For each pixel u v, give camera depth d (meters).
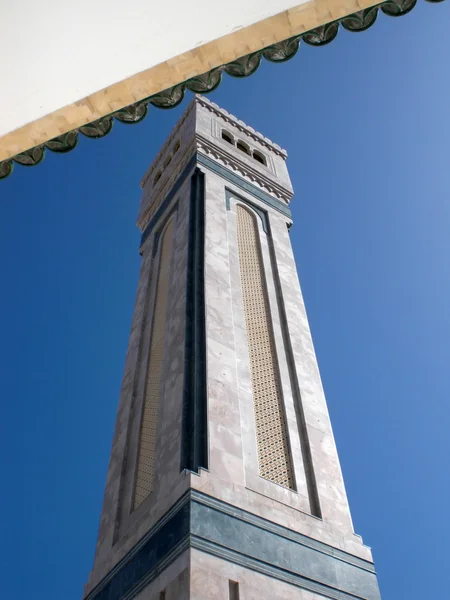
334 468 11.80
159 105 3.37
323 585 9.46
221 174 18.28
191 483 9.38
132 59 3.16
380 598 10.01
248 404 11.77
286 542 9.67
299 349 14.07
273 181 19.69
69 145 3.40
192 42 3.17
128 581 9.59
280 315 14.81
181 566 8.46
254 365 12.91
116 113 3.35
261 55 3.29
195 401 11.13
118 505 11.59
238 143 20.81
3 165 3.38
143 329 15.68
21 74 3.08
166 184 19.81
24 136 3.32
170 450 10.71
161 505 9.88
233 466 10.23
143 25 3.01
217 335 12.59
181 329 12.88
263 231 17.39
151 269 17.52
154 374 13.70
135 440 12.65
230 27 3.15
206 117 20.42
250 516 9.60
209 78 3.33
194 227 15.94
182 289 13.95
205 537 8.77
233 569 8.66
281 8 3.14
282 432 11.87
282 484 10.84
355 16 3.25
